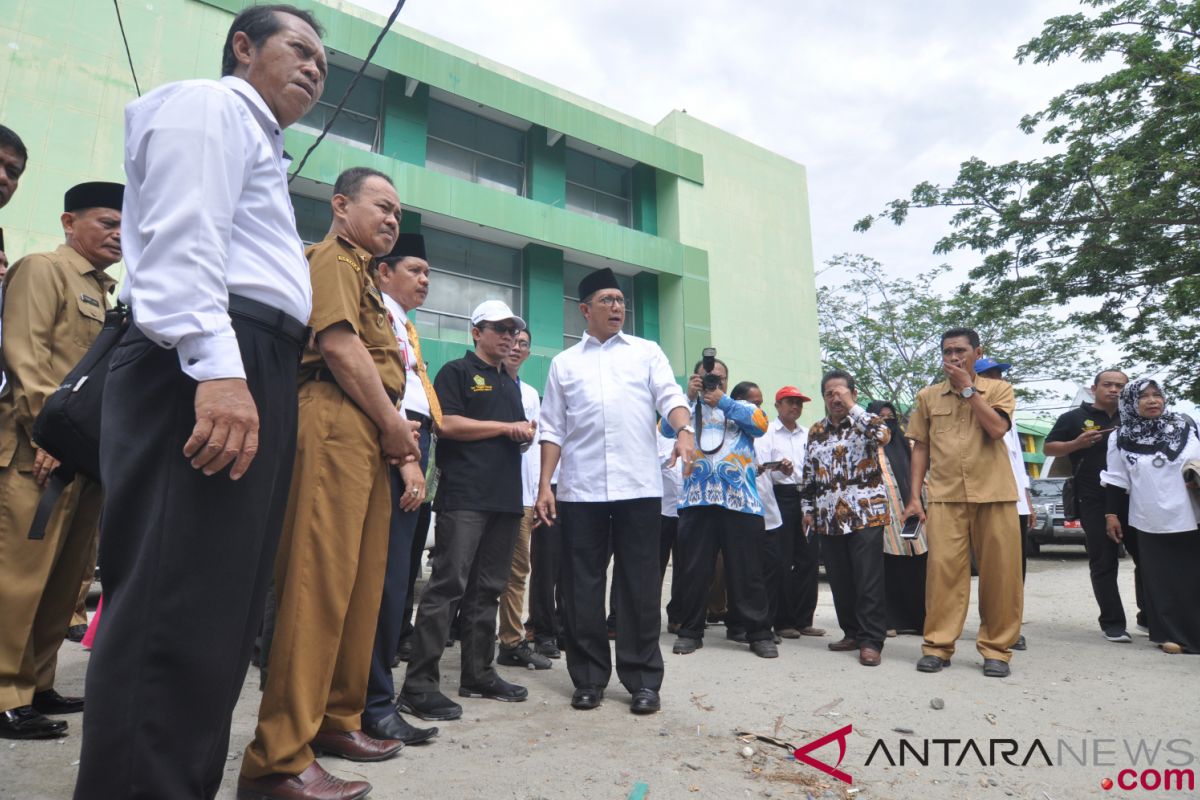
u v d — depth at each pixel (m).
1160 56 10.68
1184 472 4.50
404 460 2.35
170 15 11.02
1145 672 3.94
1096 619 5.79
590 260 15.91
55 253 3.00
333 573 2.14
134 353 1.48
